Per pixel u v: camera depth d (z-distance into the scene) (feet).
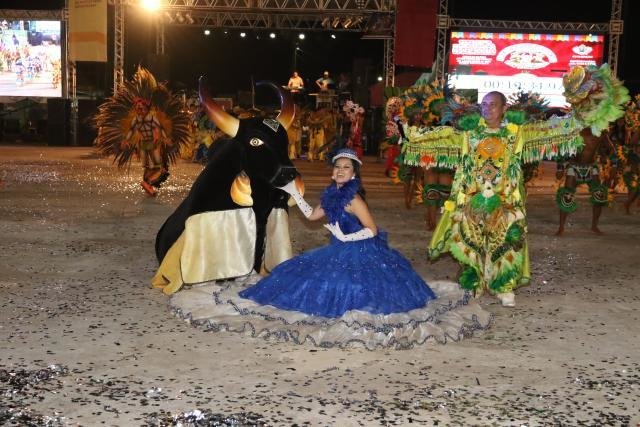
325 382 16.24
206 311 20.53
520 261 23.22
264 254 24.57
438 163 24.02
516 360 18.08
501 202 23.21
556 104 99.66
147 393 15.35
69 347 18.17
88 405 14.69
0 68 108.68
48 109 109.09
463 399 15.49
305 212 21.91
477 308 21.29
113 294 23.57
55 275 26.14
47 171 69.46
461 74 99.60
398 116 44.83
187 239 23.11
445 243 24.13
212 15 97.81
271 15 96.37
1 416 14.06
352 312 18.98
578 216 46.96
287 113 24.08
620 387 16.40
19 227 36.42
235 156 23.26
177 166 81.41
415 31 82.74
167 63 92.68
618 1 91.86
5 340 18.57
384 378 16.58
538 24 94.17
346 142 91.50
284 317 19.53
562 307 23.48
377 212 46.29
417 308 19.89
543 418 14.65
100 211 42.93
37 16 104.17
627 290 26.12
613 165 49.08
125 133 47.85
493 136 23.17
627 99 22.54
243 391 15.61
